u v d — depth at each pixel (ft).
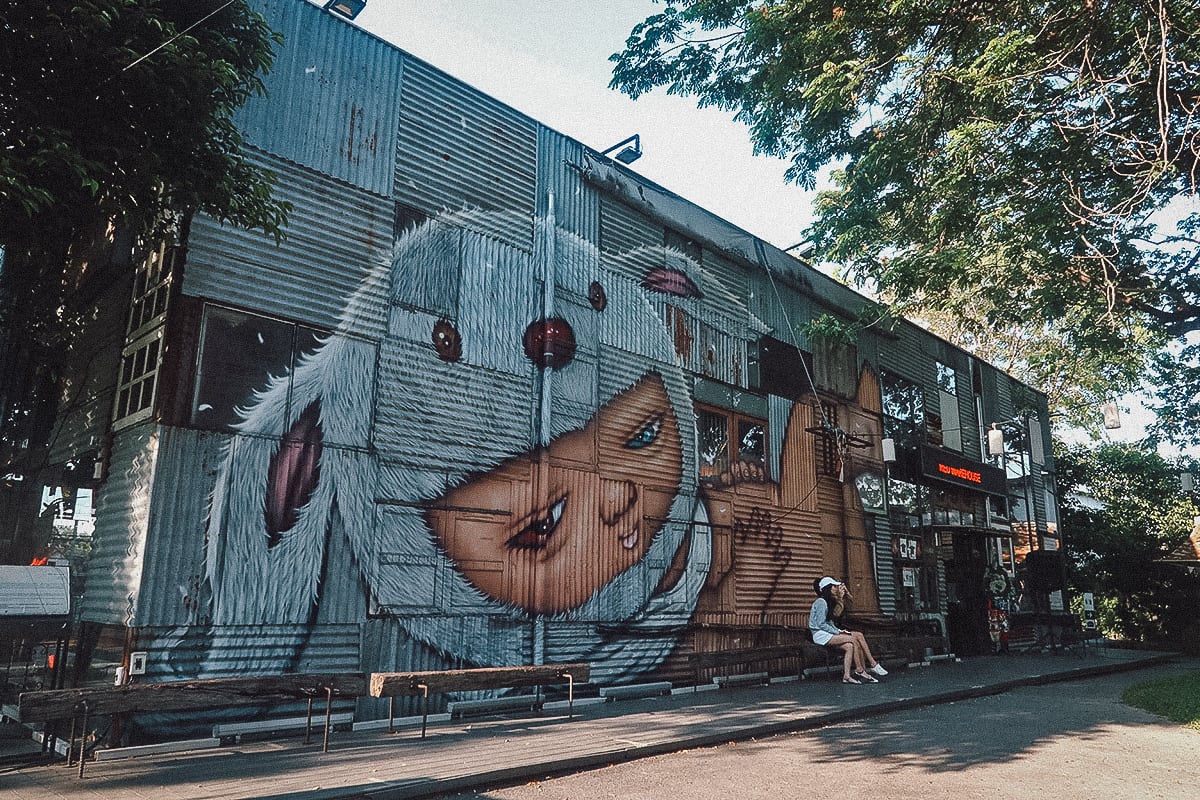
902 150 38.60
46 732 21.13
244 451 24.59
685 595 38.58
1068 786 19.97
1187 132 31.40
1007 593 66.64
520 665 31.09
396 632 27.48
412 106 31.35
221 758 20.68
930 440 61.31
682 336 41.47
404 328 29.43
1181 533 85.66
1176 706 33.50
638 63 40.47
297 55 28.07
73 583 25.30
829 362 52.08
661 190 41.81
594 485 35.40
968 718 30.94
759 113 41.81
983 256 37.24
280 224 26.55
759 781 19.93
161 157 19.17
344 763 20.11
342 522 26.55
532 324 34.06
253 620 24.04
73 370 29.07
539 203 35.40
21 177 16.72
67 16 17.17
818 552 47.32
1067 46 31.24
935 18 33.94
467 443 30.71
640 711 29.89
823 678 43.70
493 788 18.95
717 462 42.04
